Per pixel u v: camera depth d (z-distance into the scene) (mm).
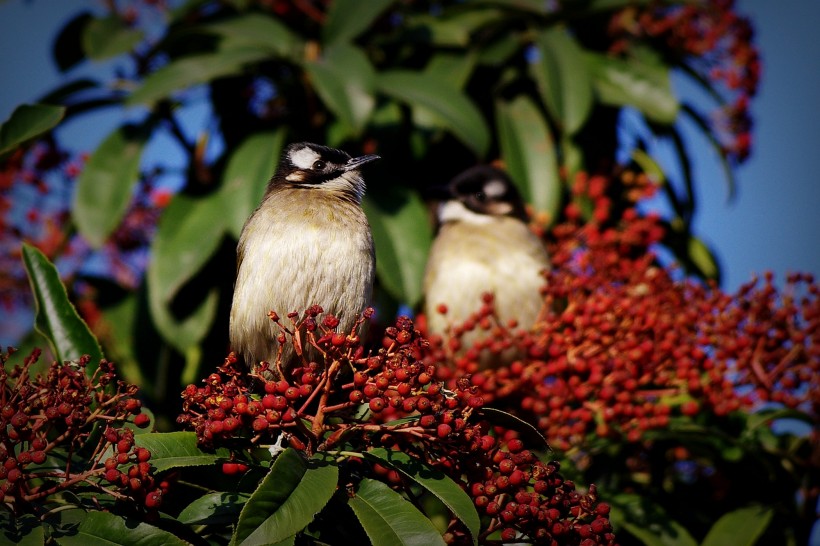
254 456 7152
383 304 12125
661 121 12469
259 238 9648
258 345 9672
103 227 11508
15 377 6934
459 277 12633
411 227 11844
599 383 9719
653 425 9680
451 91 11945
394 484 7562
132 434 6445
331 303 9469
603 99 12547
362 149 12016
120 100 12711
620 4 12570
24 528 6203
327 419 7160
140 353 11820
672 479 11156
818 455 9945
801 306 10078
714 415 10312
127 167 11820
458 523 7062
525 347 10078
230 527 7297
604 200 12234
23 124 9289
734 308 10117
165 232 11570
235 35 11828
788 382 10031
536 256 12578
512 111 12750
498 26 12945
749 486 10562
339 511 7391
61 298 8156
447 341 11195
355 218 9766
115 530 6398
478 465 6910
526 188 12367
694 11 13398
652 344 9688
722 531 9477
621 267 11375
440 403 6688
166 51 12359
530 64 12867
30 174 13102
